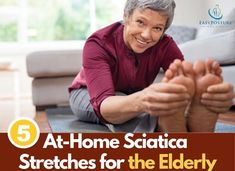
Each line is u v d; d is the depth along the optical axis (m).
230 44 1.71
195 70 0.75
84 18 4.44
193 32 2.83
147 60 1.12
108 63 1.07
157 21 0.91
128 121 0.95
